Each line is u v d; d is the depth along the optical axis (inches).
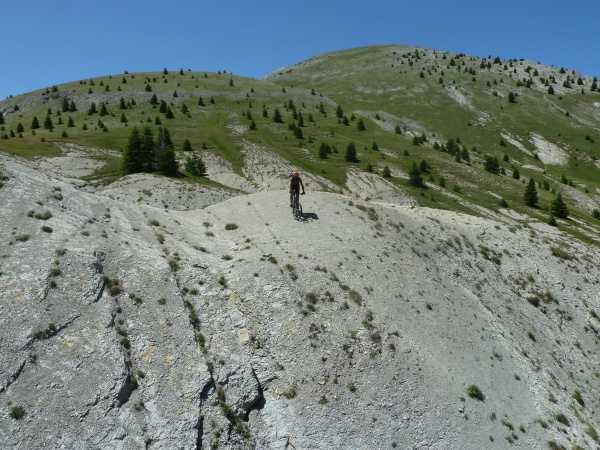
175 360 819.4
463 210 4180.6
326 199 1493.6
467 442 862.5
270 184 4404.5
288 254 1149.7
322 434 807.1
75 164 3924.7
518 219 4101.9
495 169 6072.8
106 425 690.2
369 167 5083.7
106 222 1115.9
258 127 6653.5
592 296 1644.9
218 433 749.9
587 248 1935.3
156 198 2999.5
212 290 1003.9
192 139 5767.7
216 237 1257.4
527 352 1250.6
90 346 775.7
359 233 1328.7
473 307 1296.8
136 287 923.4
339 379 886.4
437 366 978.1
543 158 7603.4
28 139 4739.2
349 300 1054.4
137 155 3700.8
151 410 736.3
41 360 732.0
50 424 663.1
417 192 4530.0
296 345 925.8
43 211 1027.9
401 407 874.8
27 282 829.2
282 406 836.0
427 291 1227.2
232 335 922.1
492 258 1656.0
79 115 6943.9
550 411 1032.2
